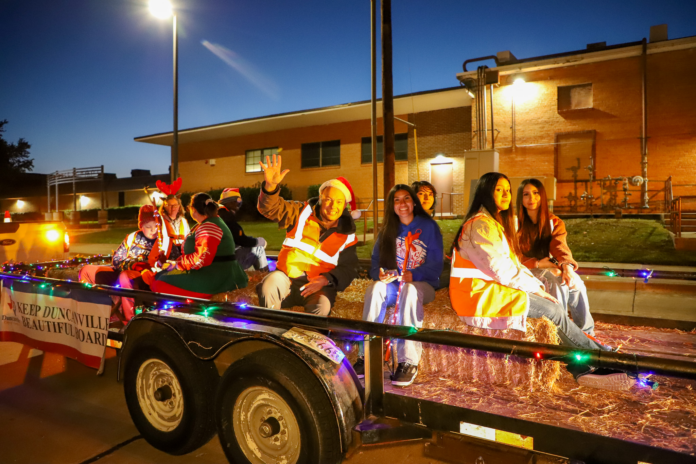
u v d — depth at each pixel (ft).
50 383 14.21
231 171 82.23
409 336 7.41
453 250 9.87
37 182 154.61
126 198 119.24
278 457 8.43
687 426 6.98
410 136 65.51
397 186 11.25
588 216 46.50
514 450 7.34
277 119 70.28
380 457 9.70
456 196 62.39
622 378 8.11
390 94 21.39
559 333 9.44
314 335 8.45
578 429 6.89
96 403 12.78
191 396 9.37
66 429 11.32
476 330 9.37
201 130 77.46
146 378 10.19
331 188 11.96
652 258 31.09
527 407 7.70
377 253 11.73
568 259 11.74
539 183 12.34
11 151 149.59
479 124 53.21
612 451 6.60
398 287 11.00
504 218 10.01
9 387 13.91
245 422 8.79
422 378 9.19
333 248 12.26
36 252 22.35
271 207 12.29
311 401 7.75
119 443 10.66
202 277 12.27
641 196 47.62
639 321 13.97
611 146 50.01
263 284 11.51
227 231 12.79
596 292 20.68
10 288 14.05
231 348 9.66
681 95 46.98
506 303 8.93
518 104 53.31
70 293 12.10
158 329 9.82
